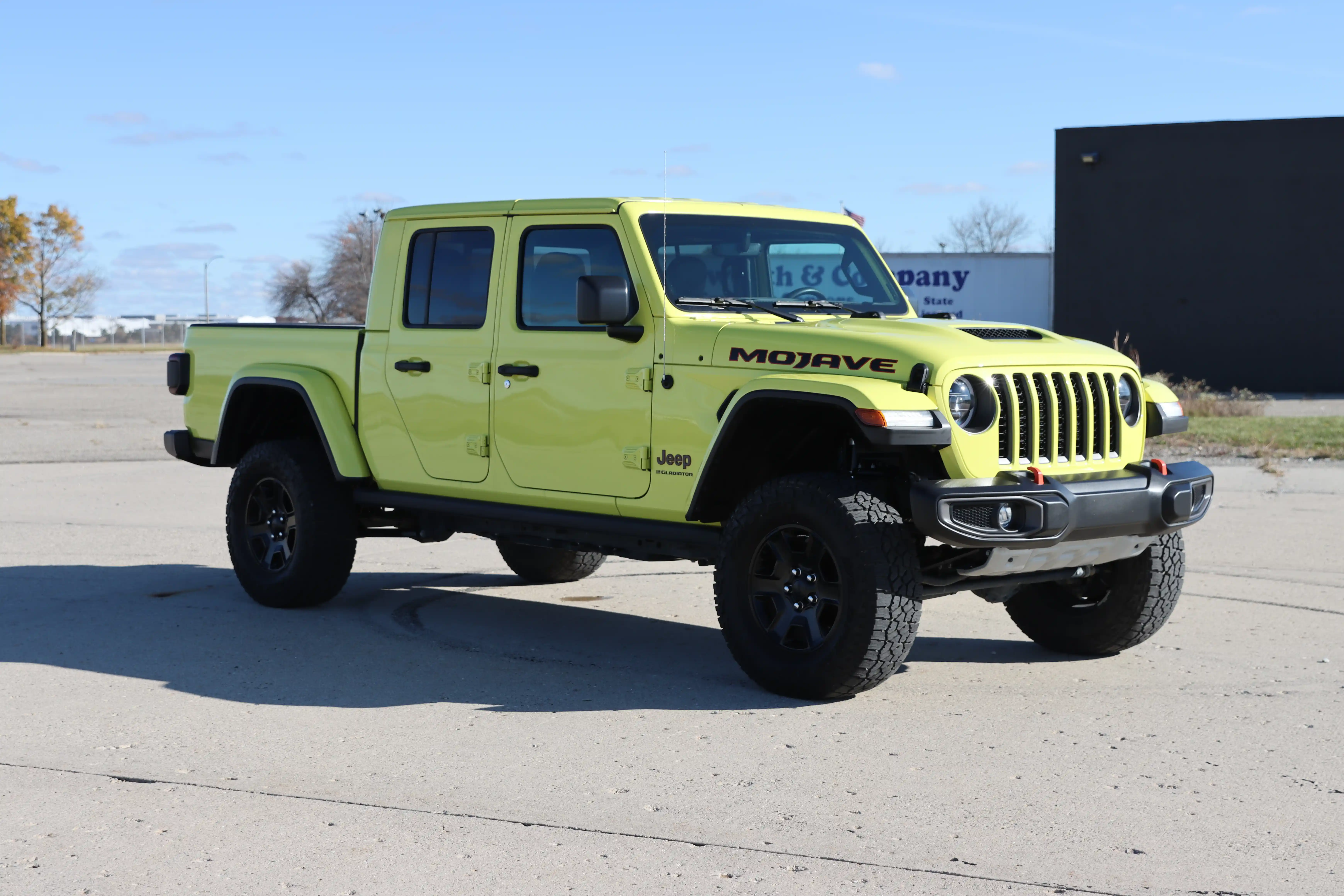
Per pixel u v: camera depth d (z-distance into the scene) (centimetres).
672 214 615
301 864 377
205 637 686
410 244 698
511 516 655
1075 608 647
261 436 810
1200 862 377
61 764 470
